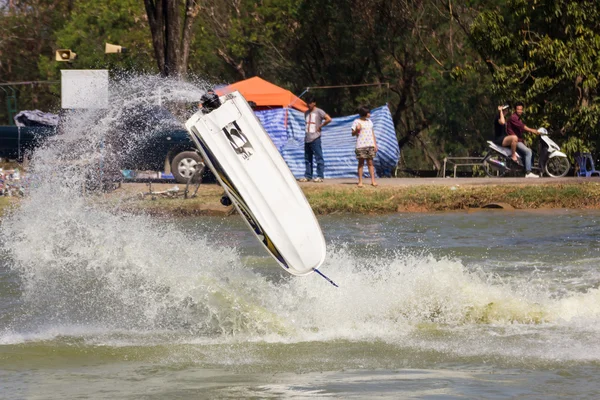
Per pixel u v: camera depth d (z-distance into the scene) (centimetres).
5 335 2859
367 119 7231
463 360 2448
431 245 4812
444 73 12306
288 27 13300
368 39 12662
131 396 2119
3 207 6028
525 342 2641
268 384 2214
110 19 13975
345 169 8625
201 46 13762
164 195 6869
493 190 6888
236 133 3238
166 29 9319
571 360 2419
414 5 12494
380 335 2773
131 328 2945
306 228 3062
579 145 8694
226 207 6469
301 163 8519
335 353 2567
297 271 3005
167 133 7238
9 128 8206
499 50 9269
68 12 15988
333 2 12631
